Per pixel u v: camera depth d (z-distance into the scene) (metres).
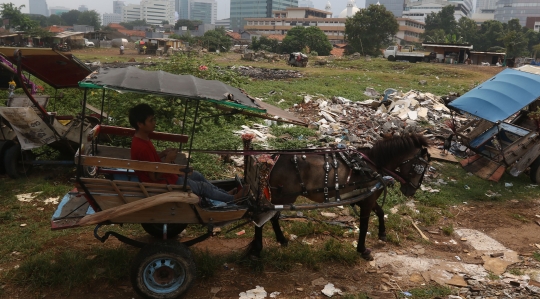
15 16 65.19
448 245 7.36
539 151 10.35
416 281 6.15
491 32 90.56
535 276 6.41
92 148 5.94
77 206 5.64
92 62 36.84
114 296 5.30
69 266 5.70
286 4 176.75
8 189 8.23
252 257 6.15
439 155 12.27
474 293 5.88
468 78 37.84
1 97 14.51
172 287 5.12
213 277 5.84
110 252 6.02
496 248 7.31
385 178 6.47
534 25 127.75
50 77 9.12
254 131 13.09
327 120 15.85
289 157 5.90
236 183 6.62
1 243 6.31
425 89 27.67
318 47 69.62
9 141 8.74
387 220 7.98
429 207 8.95
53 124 8.59
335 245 6.84
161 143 10.23
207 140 11.23
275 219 6.59
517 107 10.00
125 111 10.95
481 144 10.99
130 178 5.57
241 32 99.50
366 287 5.92
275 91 21.69
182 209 5.21
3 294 5.18
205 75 14.93
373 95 23.47
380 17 67.62
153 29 116.25
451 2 174.12
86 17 137.50
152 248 4.97
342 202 5.94
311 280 5.99
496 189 10.23
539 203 9.48
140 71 5.50
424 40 89.25
